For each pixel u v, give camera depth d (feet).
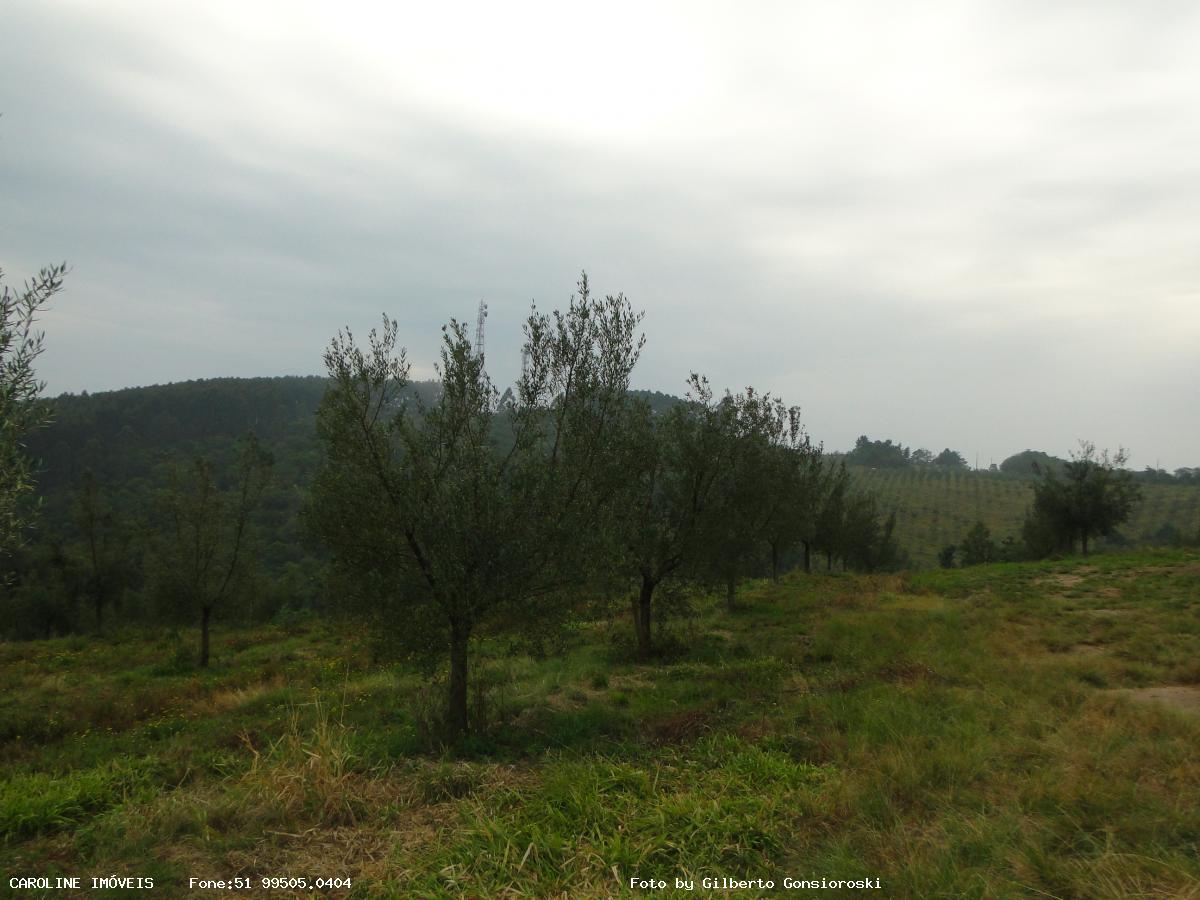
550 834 16.69
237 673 50.37
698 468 45.98
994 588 70.69
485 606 26.22
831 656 41.09
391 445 26.76
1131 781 18.95
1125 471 108.78
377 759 23.47
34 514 17.38
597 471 29.86
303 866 16.14
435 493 26.07
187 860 16.47
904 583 79.30
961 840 15.72
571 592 27.27
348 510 26.08
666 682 36.47
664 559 45.32
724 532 47.03
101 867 15.97
